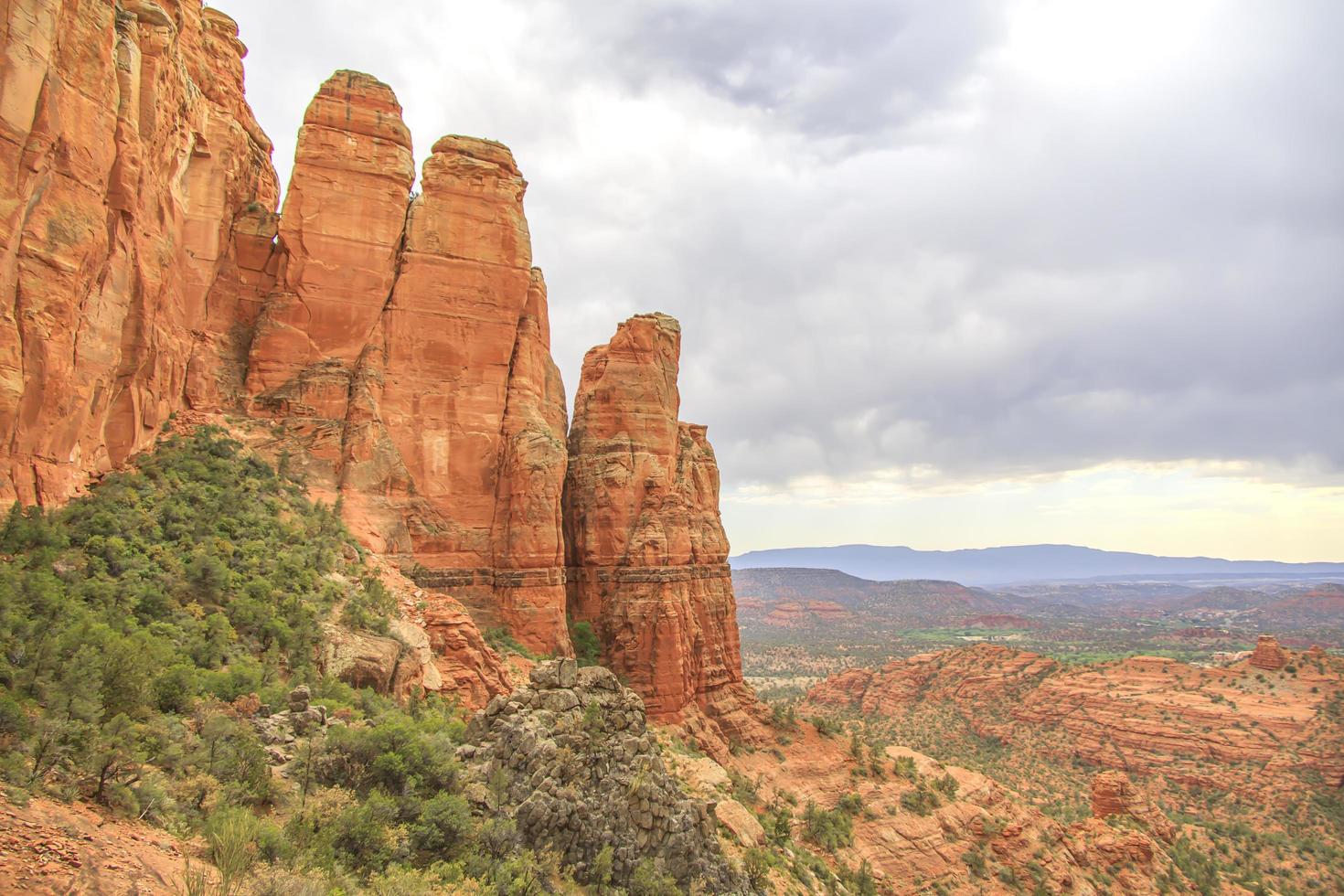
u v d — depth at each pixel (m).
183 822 17.64
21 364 28.03
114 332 34.94
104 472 35.88
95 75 31.48
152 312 39.09
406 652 37.50
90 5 31.03
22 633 22.73
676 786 30.58
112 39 32.69
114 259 34.53
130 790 17.14
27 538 27.70
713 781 45.84
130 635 25.89
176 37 41.91
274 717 24.98
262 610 32.28
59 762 17.11
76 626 22.89
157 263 39.41
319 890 16.52
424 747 24.16
